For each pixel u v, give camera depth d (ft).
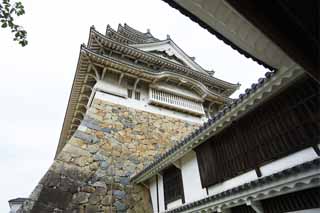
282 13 5.67
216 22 7.42
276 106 15.58
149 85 48.37
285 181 12.78
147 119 44.52
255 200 15.06
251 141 17.17
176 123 48.62
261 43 8.52
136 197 31.40
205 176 21.06
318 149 12.59
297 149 13.69
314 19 6.09
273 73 13.42
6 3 10.48
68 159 30.14
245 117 17.98
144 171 29.63
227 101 56.95
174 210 22.66
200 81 56.34
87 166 31.24
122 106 42.70
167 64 51.83
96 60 40.16
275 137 15.29
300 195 13.69
